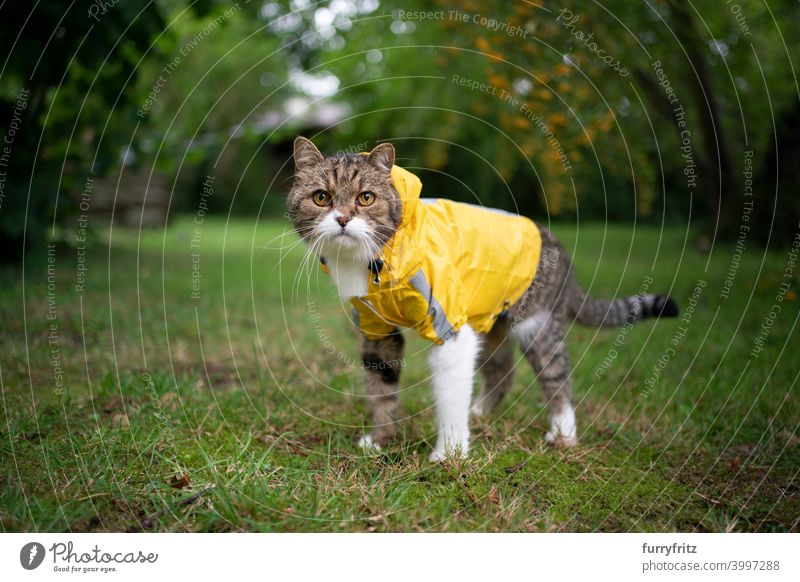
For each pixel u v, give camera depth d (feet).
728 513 8.39
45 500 7.89
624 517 8.27
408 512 7.93
